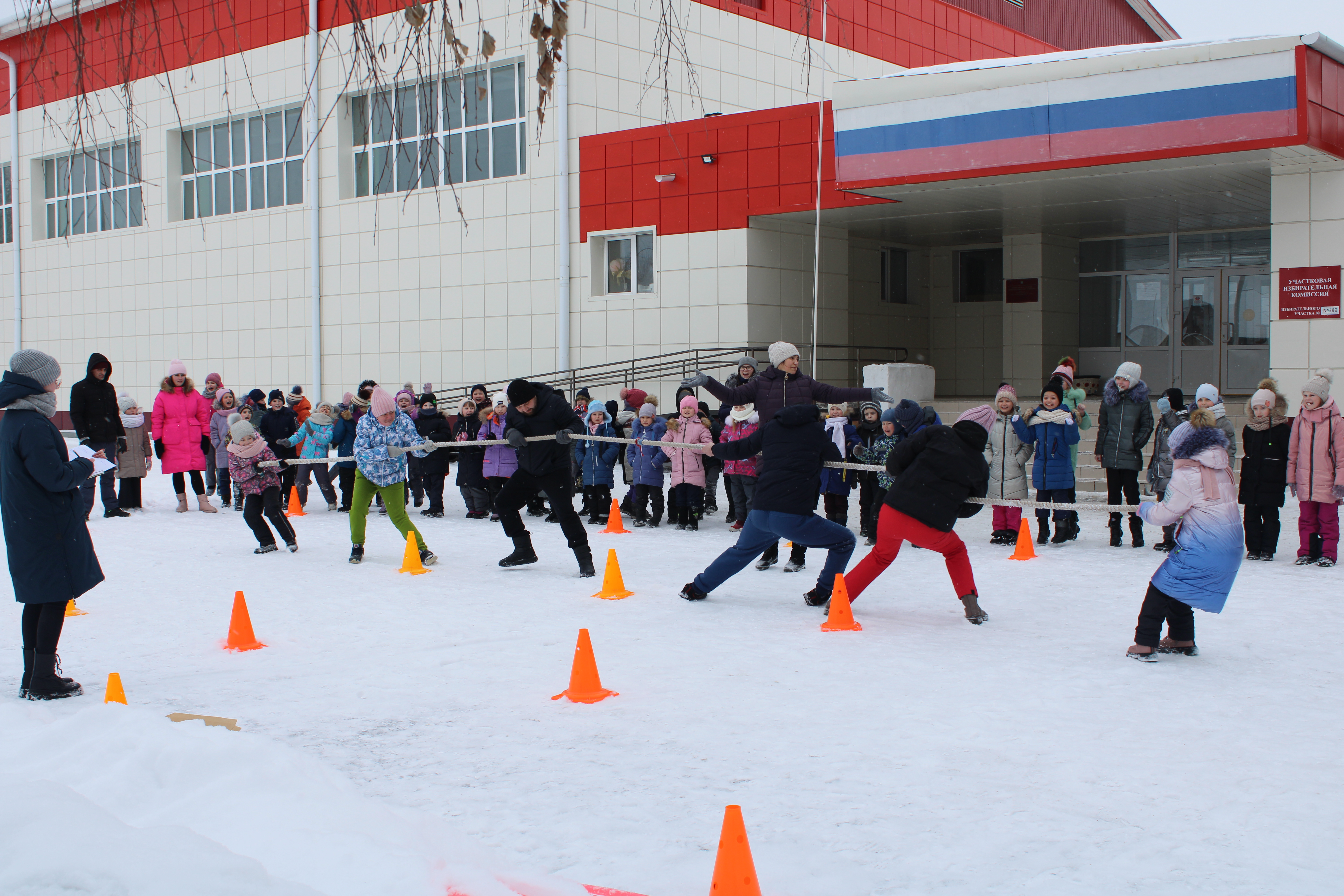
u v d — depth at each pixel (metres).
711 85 20.91
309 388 24.08
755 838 3.76
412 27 4.85
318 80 22.92
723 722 5.10
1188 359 20.53
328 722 5.19
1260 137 12.06
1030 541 9.63
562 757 4.65
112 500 13.62
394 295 22.50
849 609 6.95
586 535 8.96
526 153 20.48
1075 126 13.23
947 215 18.12
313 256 23.58
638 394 14.62
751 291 18.20
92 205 28.47
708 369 18.50
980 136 13.88
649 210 18.98
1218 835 3.76
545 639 6.80
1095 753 4.60
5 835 2.97
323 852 3.28
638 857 3.61
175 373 14.04
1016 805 4.05
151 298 27.17
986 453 10.53
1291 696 5.41
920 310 23.16
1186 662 6.07
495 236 20.92
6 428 5.55
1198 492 5.95
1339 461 8.72
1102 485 14.16
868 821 3.91
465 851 3.54
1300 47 11.74
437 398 21.91
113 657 6.54
